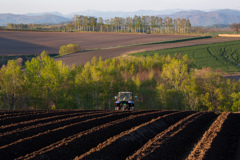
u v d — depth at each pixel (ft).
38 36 620.49
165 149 39.09
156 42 481.87
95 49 444.96
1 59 383.45
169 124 60.49
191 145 44.42
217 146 40.73
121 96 87.40
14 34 628.28
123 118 59.98
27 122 52.85
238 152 39.17
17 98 174.29
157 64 278.67
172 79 198.80
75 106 174.60
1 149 34.35
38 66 158.81
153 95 200.13
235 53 372.38
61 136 43.93
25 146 37.35
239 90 207.21
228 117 64.75
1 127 47.03
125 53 376.48
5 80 160.15
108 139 41.60
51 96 162.61
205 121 64.49
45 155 33.14
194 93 186.29
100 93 190.39
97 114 65.92
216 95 195.42
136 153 35.99
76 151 36.86
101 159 33.94
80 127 49.83
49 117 59.72
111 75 192.34
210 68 279.69
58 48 491.72
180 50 393.70
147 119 62.85
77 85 172.14
